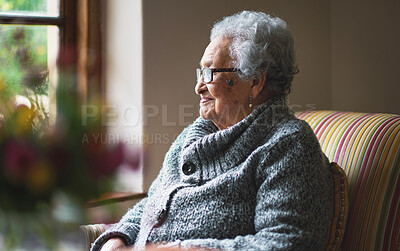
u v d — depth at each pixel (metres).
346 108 2.65
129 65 2.04
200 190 1.47
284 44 1.55
